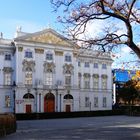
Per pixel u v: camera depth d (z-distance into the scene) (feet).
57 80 301.43
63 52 307.17
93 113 286.25
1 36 286.66
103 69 345.72
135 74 79.20
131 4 48.70
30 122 207.10
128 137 106.63
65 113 265.95
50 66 297.94
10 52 286.66
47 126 168.45
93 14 49.85
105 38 51.37
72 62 312.50
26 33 287.48
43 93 290.15
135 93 354.54
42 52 295.07
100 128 151.33
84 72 329.52
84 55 328.08
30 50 288.71
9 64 285.23
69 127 159.53
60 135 116.26
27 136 113.50
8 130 123.54
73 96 309.83
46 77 296.10
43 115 252.01
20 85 279.49
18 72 280.92
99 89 339.57
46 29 296.92
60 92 299.99
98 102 337.93
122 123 189.26
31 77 287.69
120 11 50.03
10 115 130.72
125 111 309.01
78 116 274.16
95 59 338.13
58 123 194.29
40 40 293.84
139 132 127.34
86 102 328.49
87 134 119.65
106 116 286.46
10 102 281.95
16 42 281.95
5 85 281.95
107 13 49.06
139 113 287.69
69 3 50.93
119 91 366.63
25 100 280.92
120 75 355.77
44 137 109.19
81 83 326.85
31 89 284.61
